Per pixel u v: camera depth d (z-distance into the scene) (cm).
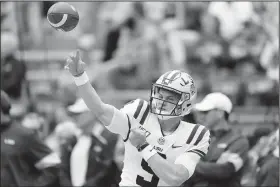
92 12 4203
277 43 3553
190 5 3719
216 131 2086
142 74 3622
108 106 1462
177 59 3594
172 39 3622
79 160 2342
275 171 2052
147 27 3681
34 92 3700
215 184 2020
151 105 1517
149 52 3650
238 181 2067
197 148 1533
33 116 3027
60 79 3441
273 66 3572
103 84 3572
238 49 3659
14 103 3294
